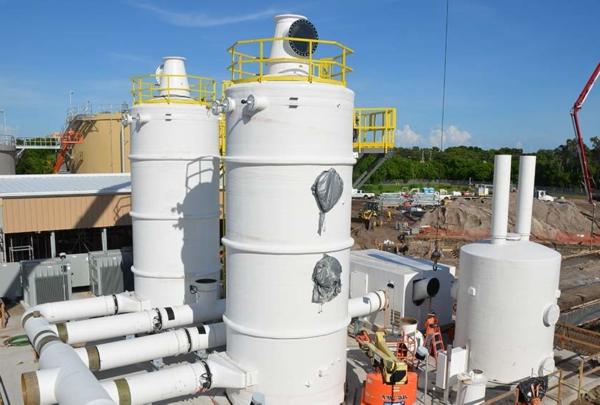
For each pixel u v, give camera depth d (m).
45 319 16.39
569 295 28.31
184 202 18.69
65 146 44.50
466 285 16.02
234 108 13.05
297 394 13.30
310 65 12.88
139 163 18.64
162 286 18.92
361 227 54.38
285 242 12.77
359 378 16.11
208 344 15.60
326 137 12.79
